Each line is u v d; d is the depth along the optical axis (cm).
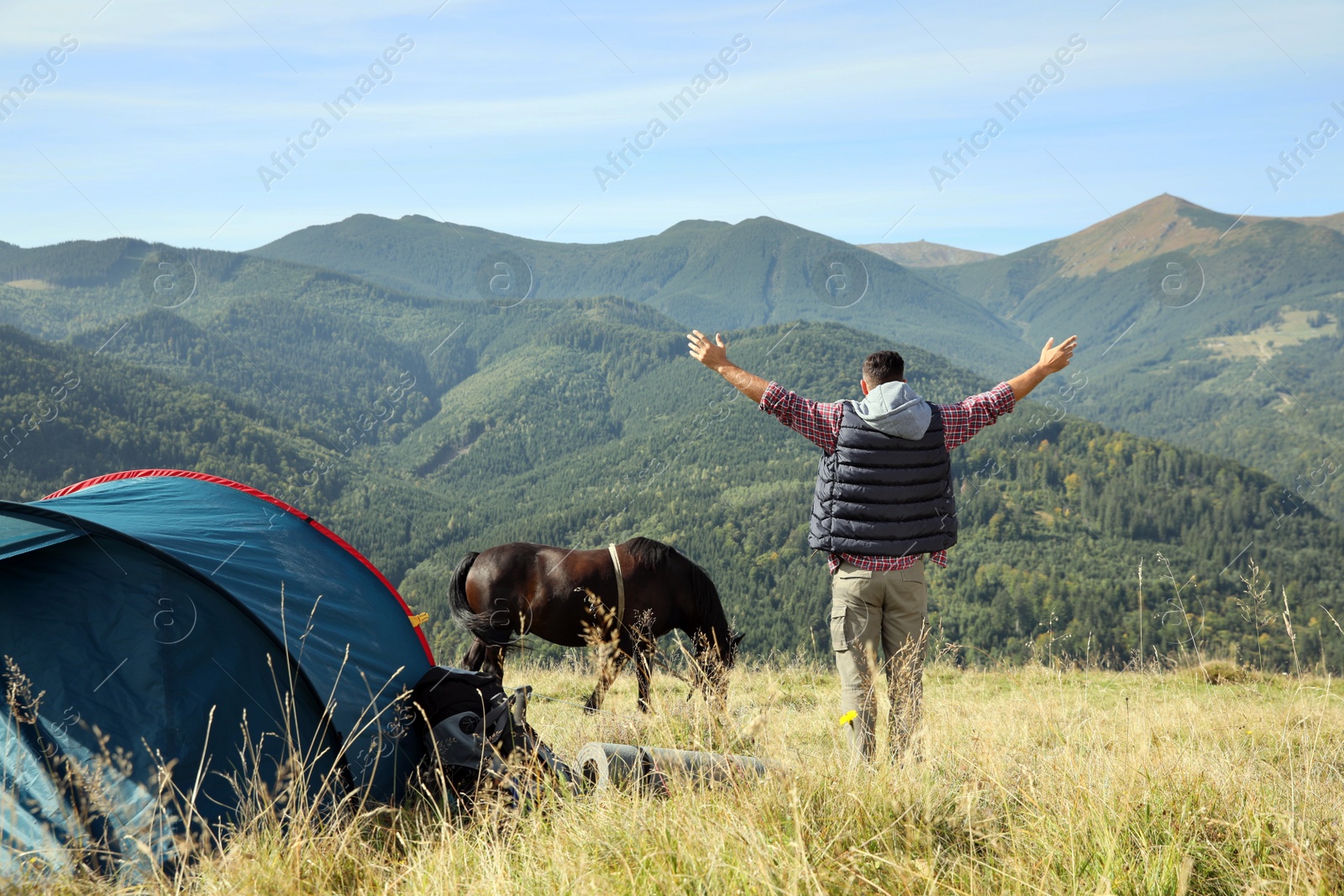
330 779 322
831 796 266
